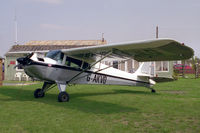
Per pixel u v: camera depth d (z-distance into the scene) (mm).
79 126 3549
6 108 5082
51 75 6602
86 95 7922
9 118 4062
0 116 4227
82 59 7340
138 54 6723
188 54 5852
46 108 5129
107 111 4840
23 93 8289
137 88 10930
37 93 7078
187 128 3521
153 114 4570
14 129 3355
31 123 3715
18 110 4848
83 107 5328
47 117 4176
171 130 3391
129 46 5504
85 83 7641
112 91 9461
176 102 6211
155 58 7172
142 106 5527
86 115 4395
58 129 3377
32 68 6215
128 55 7055
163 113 4668
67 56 7062
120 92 9070
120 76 8789
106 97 7336
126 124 3742
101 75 8102
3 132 3197
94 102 6184
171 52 5840
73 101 6367
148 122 3895
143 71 9766
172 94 8320
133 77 9242
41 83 13844
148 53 6371
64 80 6980
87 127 3502
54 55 6934
